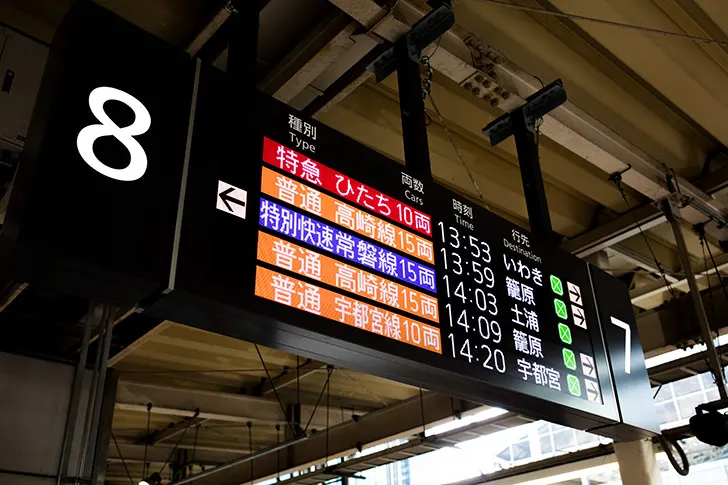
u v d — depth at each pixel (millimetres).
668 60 5746
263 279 2938
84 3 2930
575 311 4676
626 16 5316
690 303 7734
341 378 11273
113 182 2645
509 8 5262
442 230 3955
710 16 5254
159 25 4895
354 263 3338
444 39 4789
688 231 8016
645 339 8039
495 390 3764
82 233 2461
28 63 4637
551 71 5871
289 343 3082
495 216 4445
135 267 2555
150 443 13703
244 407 11258
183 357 10336
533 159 5172
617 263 8703
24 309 6477
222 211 2955
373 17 4465
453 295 3758
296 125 3518
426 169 4141
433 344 3473
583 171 7105
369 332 3205
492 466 16234
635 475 7988
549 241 4824
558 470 10078
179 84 3119
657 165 6242
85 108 2703
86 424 5812
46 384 6930
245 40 4086
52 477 6574
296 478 13047
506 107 5309
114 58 2914
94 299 2674
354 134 6203
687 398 15609
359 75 5043
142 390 10391
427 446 10664
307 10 4910
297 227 3203
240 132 3246
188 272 2705
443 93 5934
